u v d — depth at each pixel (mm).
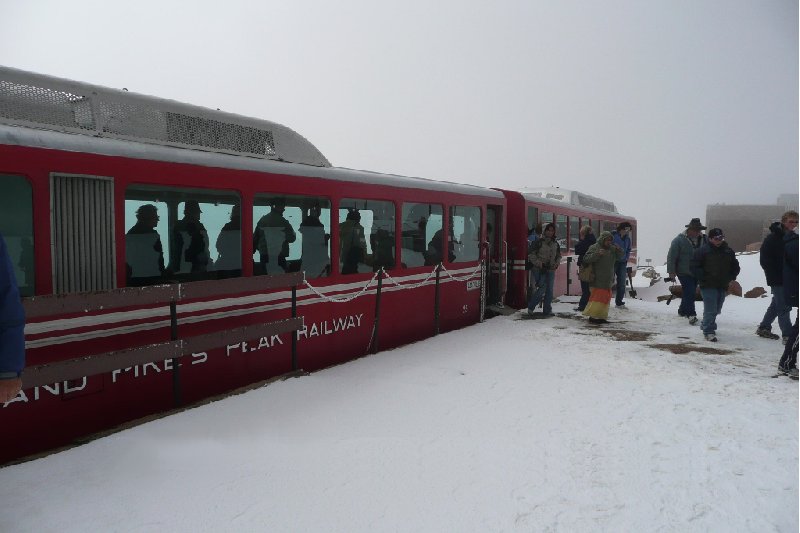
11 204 3766
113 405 4340
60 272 3967
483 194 9898
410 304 7930
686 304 10117
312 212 6172
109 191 4258
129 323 4379
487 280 10617
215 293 4754
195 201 4906
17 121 3994
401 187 7602
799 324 6172
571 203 15758
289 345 5887
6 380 2377
